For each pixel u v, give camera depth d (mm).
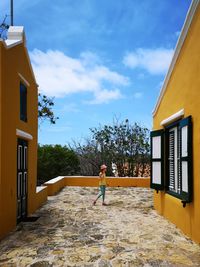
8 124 4703
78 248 3986
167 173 5980
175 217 5219
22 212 5766
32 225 5289
